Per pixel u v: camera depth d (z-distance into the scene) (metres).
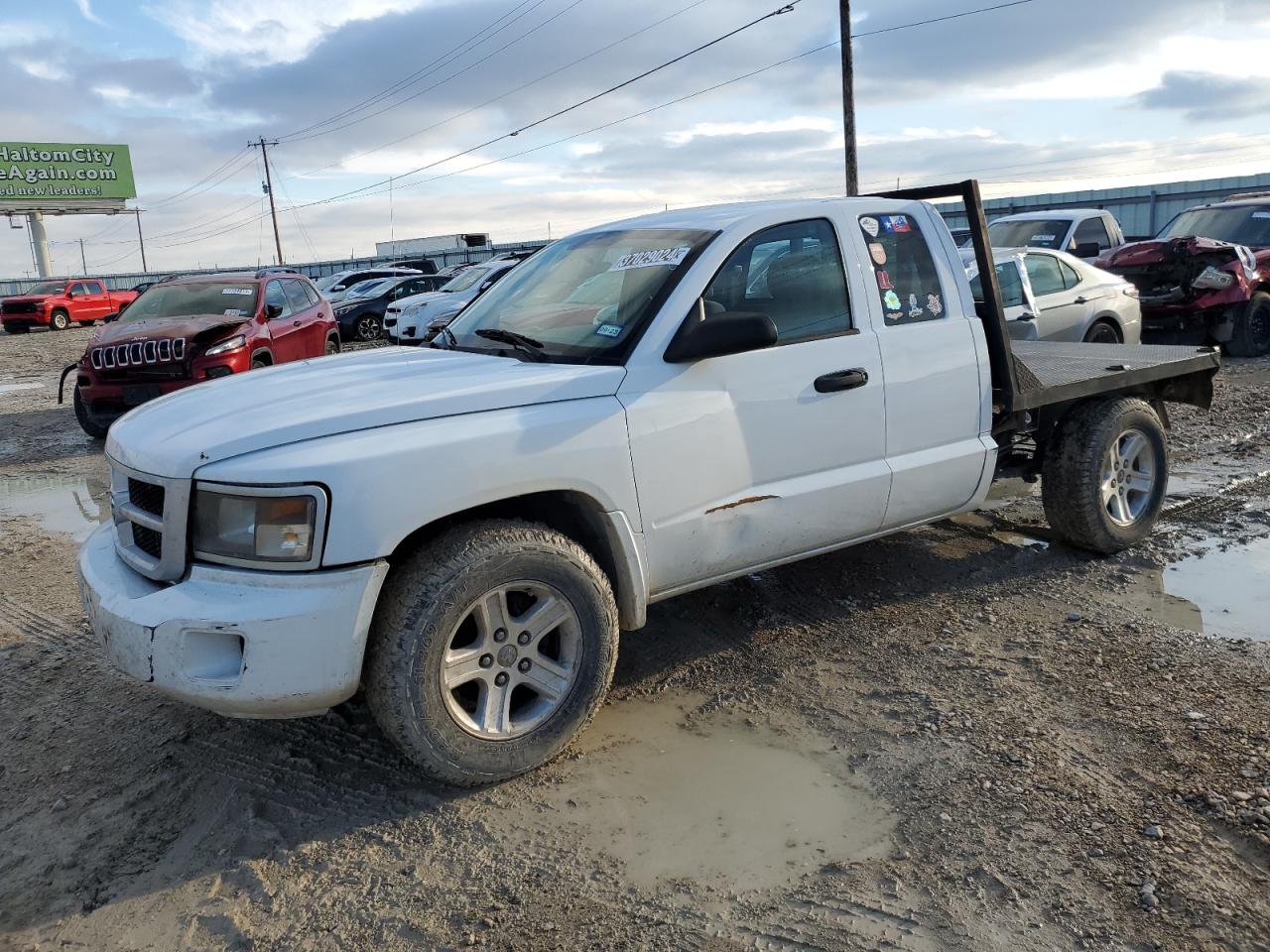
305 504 2.79
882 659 4.00
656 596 3.61
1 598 5.23
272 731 3.62
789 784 3.15
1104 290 9.73
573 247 4.33
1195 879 2.59
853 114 23.00
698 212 4.14
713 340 3.38
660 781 3.20
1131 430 5.02
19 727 3.73
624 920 2.56
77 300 33.22
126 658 2.89
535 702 3.30
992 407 4.47
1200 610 4.37
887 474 4.07
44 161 60.16
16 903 2.71
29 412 12.76
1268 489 6.18
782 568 5.05
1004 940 2.42
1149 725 3.36
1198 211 13.82
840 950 2.42
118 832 3.03
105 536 3.49
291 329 10.95
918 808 2.97
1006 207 30.84
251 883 2.77
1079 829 2.82
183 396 3.64
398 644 2.92
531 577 3.13
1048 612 4.41
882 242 4.16
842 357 3.91
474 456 3.01
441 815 3.05
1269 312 12.02
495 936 2.52
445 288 18.72
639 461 3.37
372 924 2.59
